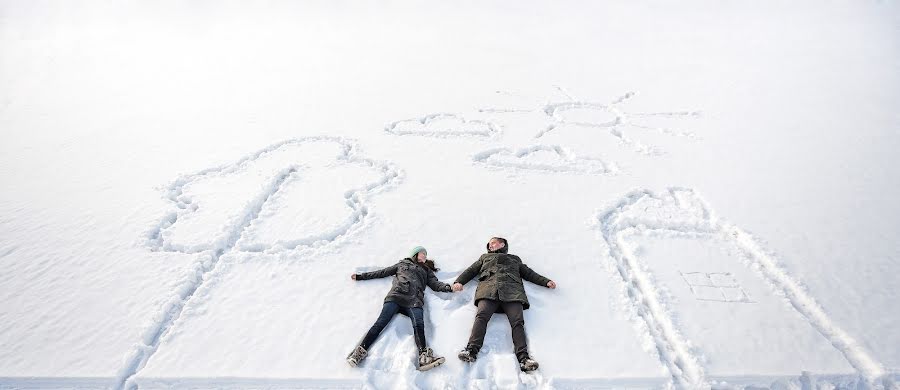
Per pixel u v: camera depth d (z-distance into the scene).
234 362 3.62
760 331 3.96
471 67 17.47
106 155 8.48
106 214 6.20
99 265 4.99
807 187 6.85
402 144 8.91
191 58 20.31
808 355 3.70
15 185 7.22
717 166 7.73
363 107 11.70
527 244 5.34
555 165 7.71
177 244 5.38
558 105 12.06
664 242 5.34
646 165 7.79
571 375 3.51
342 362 3.62
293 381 3.47
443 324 4.02
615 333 3.95
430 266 4.68
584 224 5.82
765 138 9.12
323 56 20.22
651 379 3.48
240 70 17.22
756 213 6.04
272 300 4.37
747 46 22.19
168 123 10.50
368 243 5.35
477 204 6.36
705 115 10.87
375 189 6.81
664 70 16.64
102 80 15.80
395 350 3.73
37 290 4.57
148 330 4.02
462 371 3.55
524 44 23.77
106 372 3.59
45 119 11.03
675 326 3.99
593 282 4.65
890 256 5.10
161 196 6.76
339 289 4.52
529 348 3.77
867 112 10.88
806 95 12.58
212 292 4.48
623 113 11.16
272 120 10.57
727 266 4.89
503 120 10.61
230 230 5.71
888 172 7.41
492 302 3.93
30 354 3.75
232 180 7.24
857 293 4.49
